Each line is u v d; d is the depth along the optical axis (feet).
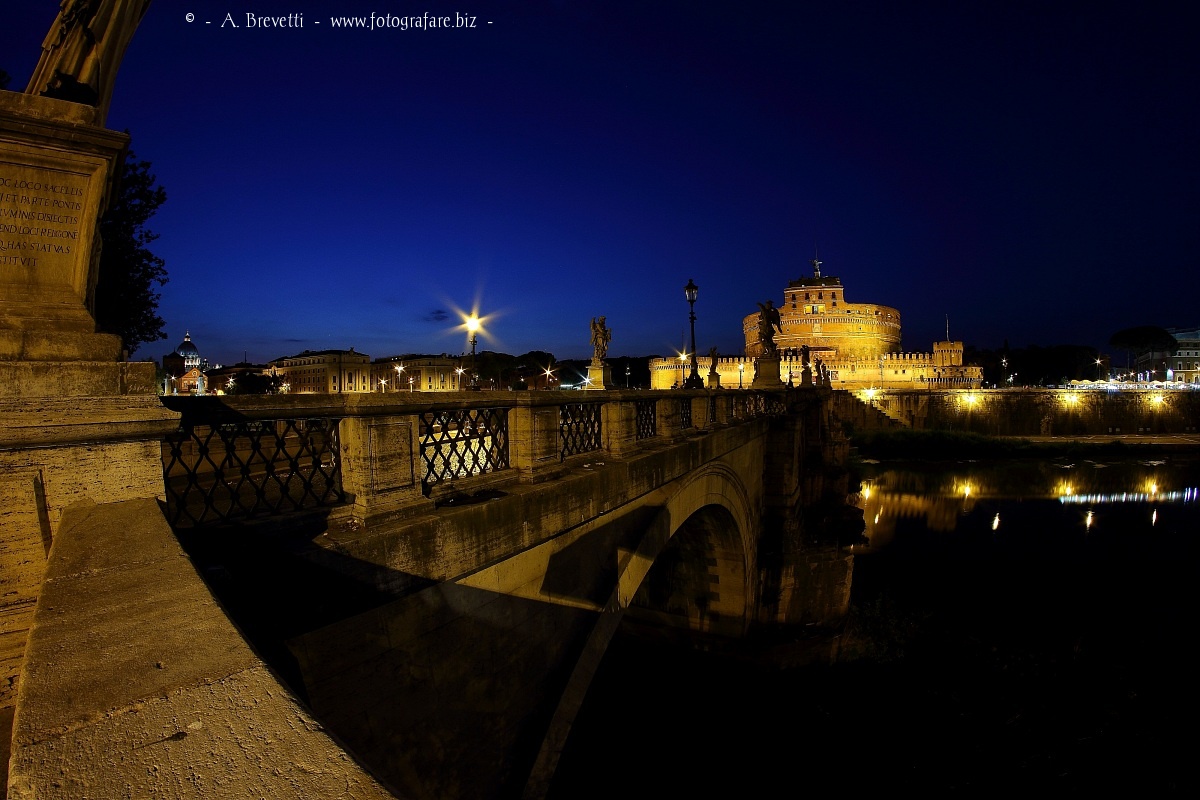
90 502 11.07
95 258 12.75
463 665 18.20
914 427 286.05
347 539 14.61
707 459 41.98
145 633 5.87
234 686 5.03
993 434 282.15
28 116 11.08
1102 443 242.58
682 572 63.93
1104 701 57.98
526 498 20.72
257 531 13.74
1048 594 90.79
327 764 4.12
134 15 13.16
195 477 12.94
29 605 10.52
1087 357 435.94
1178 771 47.98
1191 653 68.90
